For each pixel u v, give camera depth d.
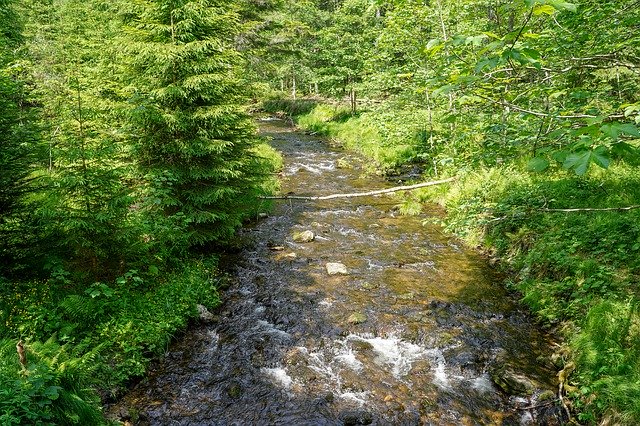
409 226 12.41
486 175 11.75
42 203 6.54
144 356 6.52
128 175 8.18
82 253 6.96
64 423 4.19
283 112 35.09
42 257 6.76
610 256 7.54
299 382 6.23
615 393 5.20
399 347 7.05
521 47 2.91
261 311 8.07
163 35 8.88
